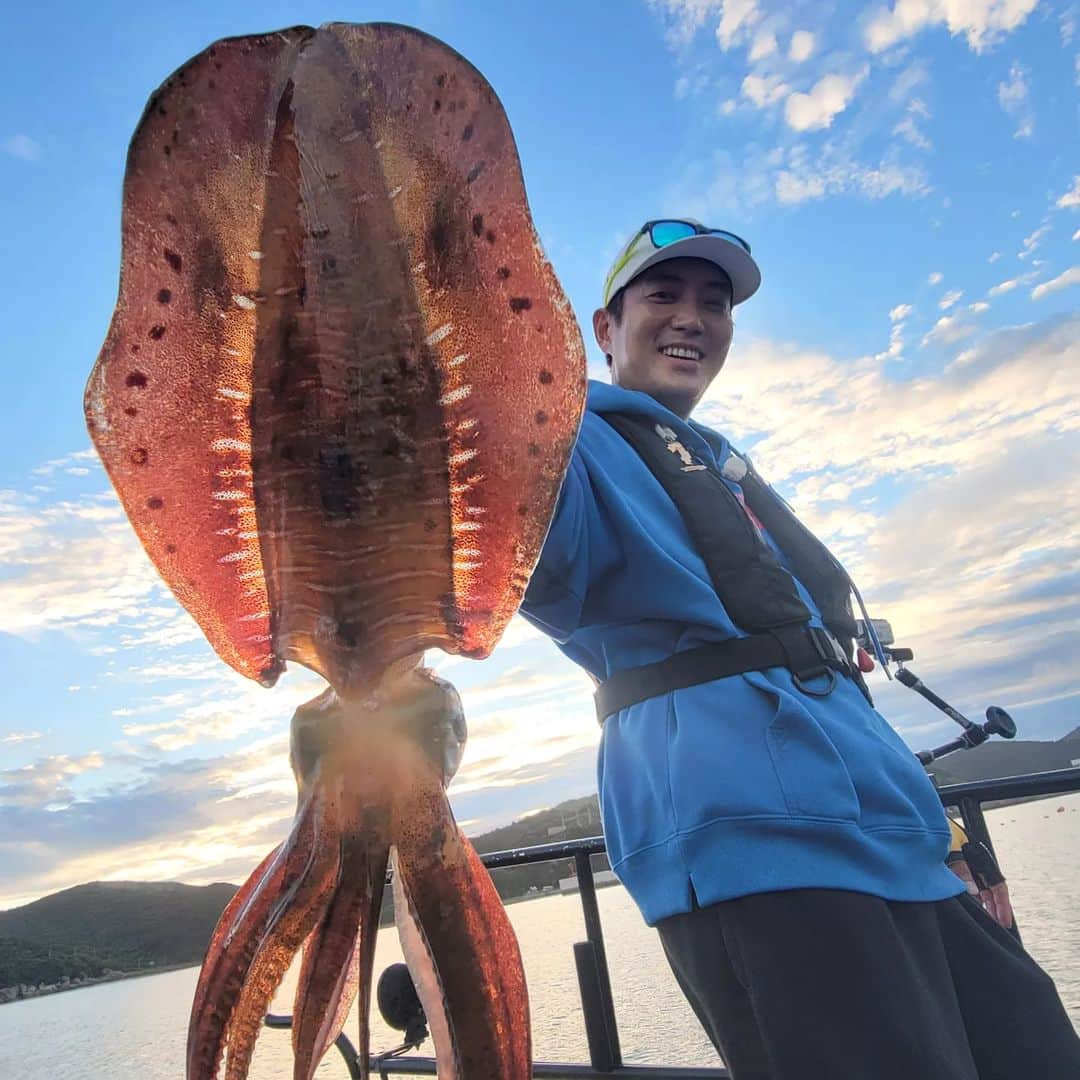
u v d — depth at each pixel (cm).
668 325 79
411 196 30
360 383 31
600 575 58
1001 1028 54
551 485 32
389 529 32
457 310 31
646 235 79
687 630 58
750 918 48
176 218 29
